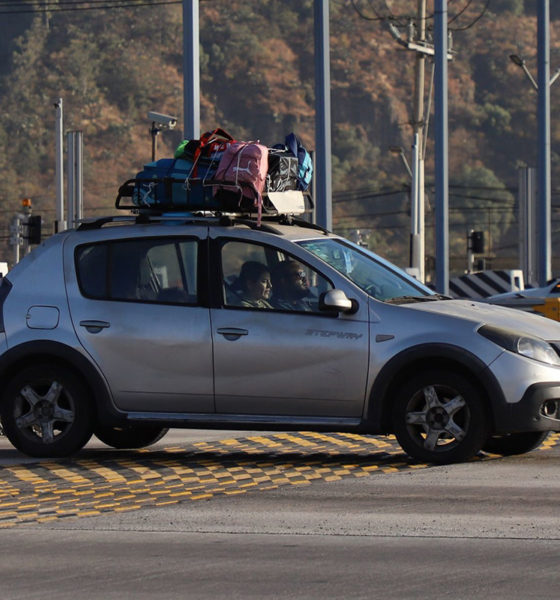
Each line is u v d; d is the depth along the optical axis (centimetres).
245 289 2242
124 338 2269
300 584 1373
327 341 2181
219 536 1625
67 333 2294
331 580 1389
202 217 2294
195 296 2258
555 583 1365
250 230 2272
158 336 2255
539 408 2116
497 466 2145
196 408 2252
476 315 2181
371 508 1791
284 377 2198
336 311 2188
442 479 2016
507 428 2111
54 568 1460
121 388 2270
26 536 1639
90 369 2280
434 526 1664
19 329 2317
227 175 2281
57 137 10325
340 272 2225
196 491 1953
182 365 2244
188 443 2589
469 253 16238
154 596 1331
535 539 1582
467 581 1377
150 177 2362
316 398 2192
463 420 2148
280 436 2678
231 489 1967
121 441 2509
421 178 10325
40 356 2323
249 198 2294
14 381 2323
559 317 5038
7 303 2334
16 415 2325
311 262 2223
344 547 1553
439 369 2147
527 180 11344
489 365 2109
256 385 2216
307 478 2059
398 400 2169
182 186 2327
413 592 1334
